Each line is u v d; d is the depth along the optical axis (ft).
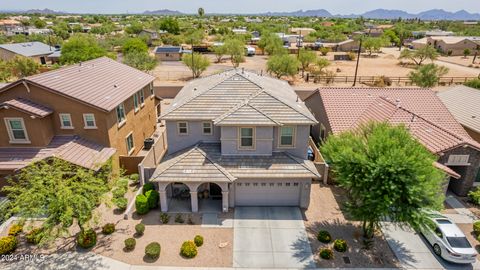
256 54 310.86
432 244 54.95
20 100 66.85
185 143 70.18
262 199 66.59
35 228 56.65
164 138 87.40
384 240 57.57
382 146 51.21
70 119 70.54
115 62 104.83
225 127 63.62
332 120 85.35
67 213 45.39
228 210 65.46
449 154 66.90
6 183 67.21
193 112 67.31
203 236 57.62
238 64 241.55
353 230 59.98
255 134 64.34
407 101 90.79
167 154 72.08
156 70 220.23
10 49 223.71
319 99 94.84
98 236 57.36
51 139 70.13
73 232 58.59
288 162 64.95
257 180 64.39
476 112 90.48
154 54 268.62
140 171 70.08
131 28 434.30
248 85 73.97
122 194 59.26
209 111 67.51
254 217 63.31
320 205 67.82
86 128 71.51
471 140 72.23
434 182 49.19
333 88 96.58
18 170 62.80
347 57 296.10
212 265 51.13
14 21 586.45
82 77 80.48
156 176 61.36
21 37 336.90
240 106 65.77
